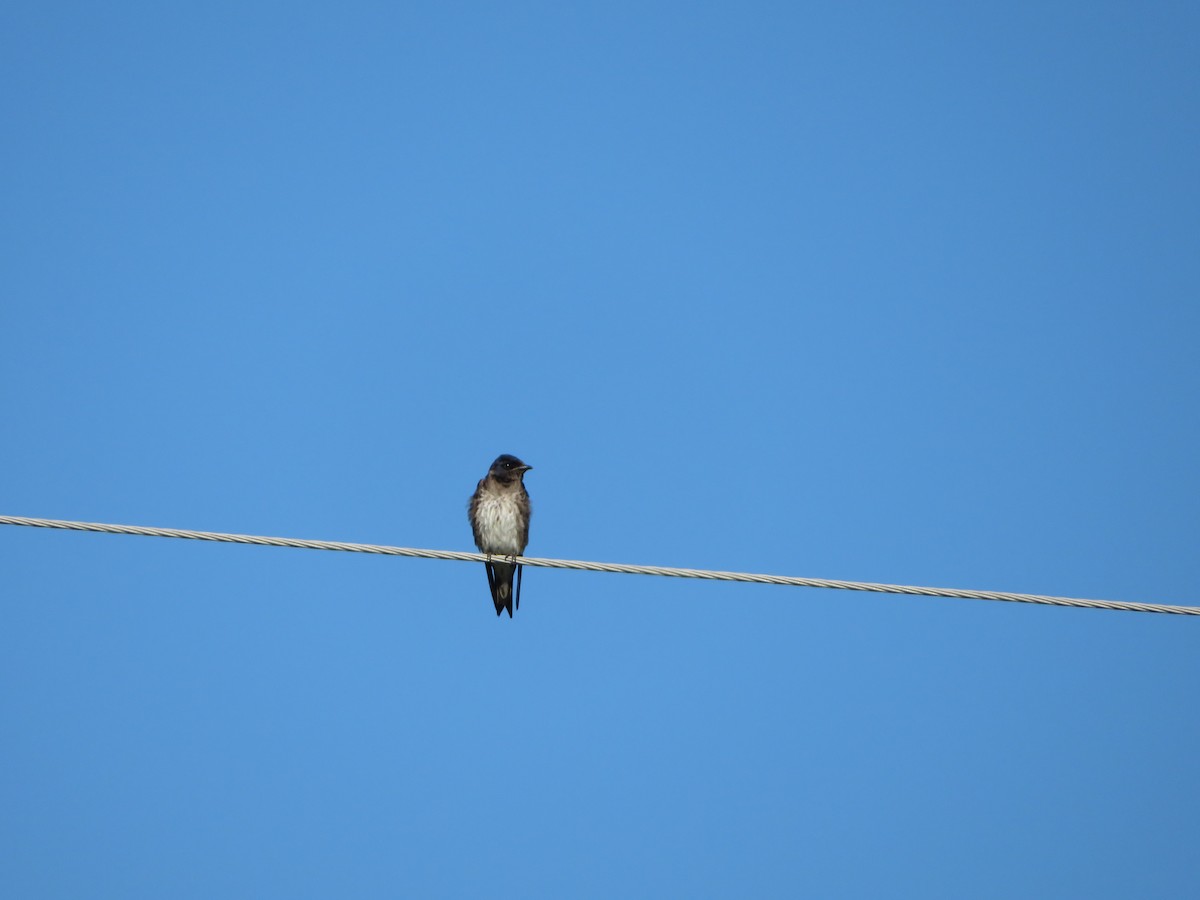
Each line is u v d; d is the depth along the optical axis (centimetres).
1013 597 1295
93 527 1300
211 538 1324
